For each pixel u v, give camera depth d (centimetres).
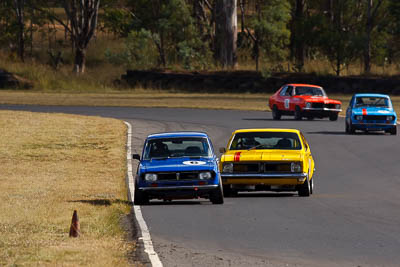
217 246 3966
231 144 6619
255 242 4081
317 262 3516
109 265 3362
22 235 4200
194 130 12212
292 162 6091
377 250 3812
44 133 12212
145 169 5691
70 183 7281
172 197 5650
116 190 6712
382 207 5550
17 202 5766
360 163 8712
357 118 11700
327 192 6588
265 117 15012
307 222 4812
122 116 15288
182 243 4062
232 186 6175
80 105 18625
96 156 9762
